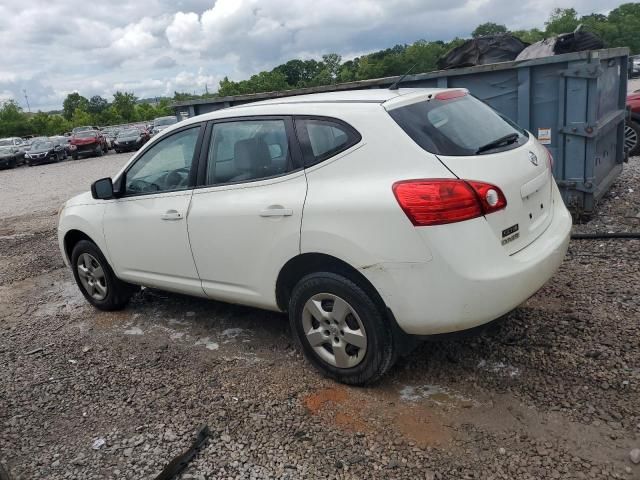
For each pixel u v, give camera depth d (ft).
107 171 74.69
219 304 17.25
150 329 16.07
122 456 10.36
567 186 19.95
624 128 24.17
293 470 9.48
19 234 32.60
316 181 11.22
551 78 19.30
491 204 9.95
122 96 295.48
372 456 9.61
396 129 10.46
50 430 11.51
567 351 12.00
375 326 10.78
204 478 9.50
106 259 16.65
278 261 11.82
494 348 12.50
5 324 17.94
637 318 13.01
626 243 17.85
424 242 9.75
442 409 10.66
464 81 20.63
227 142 13.08
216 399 11.90
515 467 8.97
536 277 10.61
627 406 10.06
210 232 13.10
